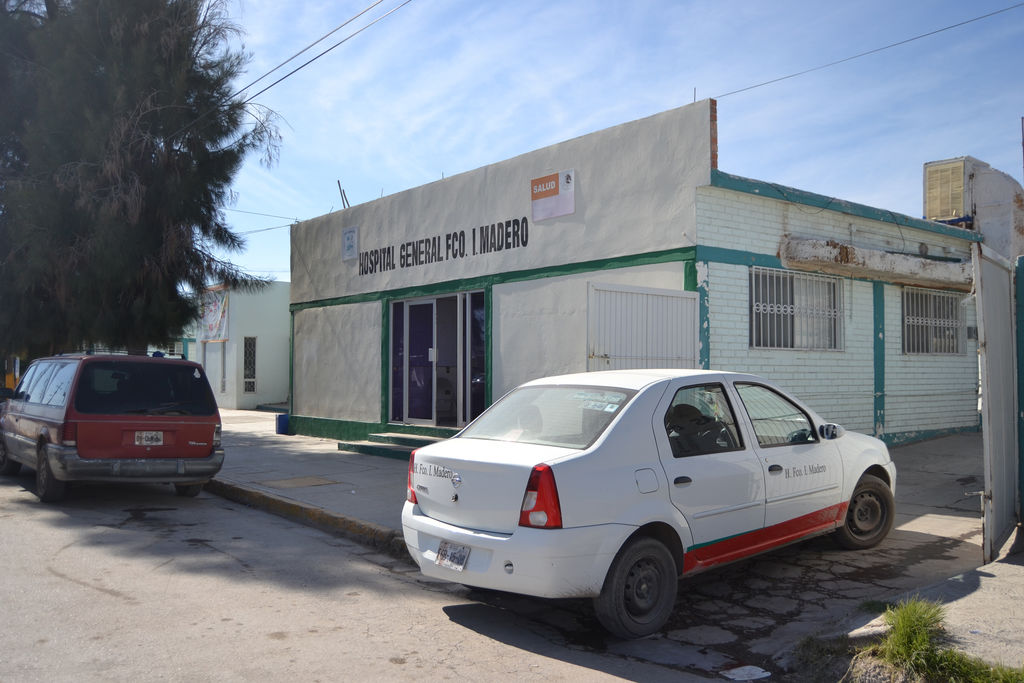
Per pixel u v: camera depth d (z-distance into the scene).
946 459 11.52
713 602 5.73
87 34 16.33
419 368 14.49
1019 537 6.33
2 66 17.36
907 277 12.30
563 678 4.39
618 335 9.02
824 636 4.61
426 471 5.48
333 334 16.72
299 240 18.00
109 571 6.40
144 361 9.49
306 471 11.76
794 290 11.27
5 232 17.67
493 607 5.73
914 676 4.02
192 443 9.50
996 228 14.88
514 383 12.28
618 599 4.84
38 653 4.57
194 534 7.96
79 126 16.36
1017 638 4.28
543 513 4.71
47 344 18.08
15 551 6.99
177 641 4.84
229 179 17.34
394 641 4.96
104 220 15.52
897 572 6.30
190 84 16.97
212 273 17.55
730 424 5.84
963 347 14.19
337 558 7.14
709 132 9.88
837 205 11.59
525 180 12.26
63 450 8.85
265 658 4.60
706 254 10.04
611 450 5.02
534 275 12.03
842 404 11.81
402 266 14.73
